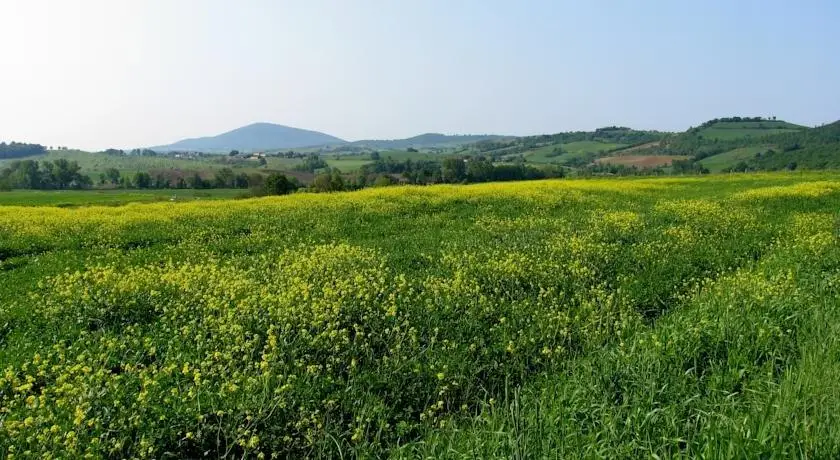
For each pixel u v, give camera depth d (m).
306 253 14.82
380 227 20.81
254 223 22.30
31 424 5.77
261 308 9.44
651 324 9.23
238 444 5.80
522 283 11.43
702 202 27.33
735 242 15.90
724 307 8.54
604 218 20.72
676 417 5.44
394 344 8.08
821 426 4.66
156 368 7.53
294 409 6.31
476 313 9.28
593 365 7.00
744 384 6.12
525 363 7.67
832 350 6.41
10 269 15.03
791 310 8.36
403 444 6.02
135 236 19.48
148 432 5.66
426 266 13.68
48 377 7.23
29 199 55.31
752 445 4.46
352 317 9.17
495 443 5.23
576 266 11.98
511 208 26.27
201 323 8.95
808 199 28.88
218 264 14.70
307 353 7.84
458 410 6.67
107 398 6.39
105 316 9.73
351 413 6.44
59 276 12.14
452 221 22.17
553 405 5.98
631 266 12.79
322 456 5.67
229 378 6.98
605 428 5.32
